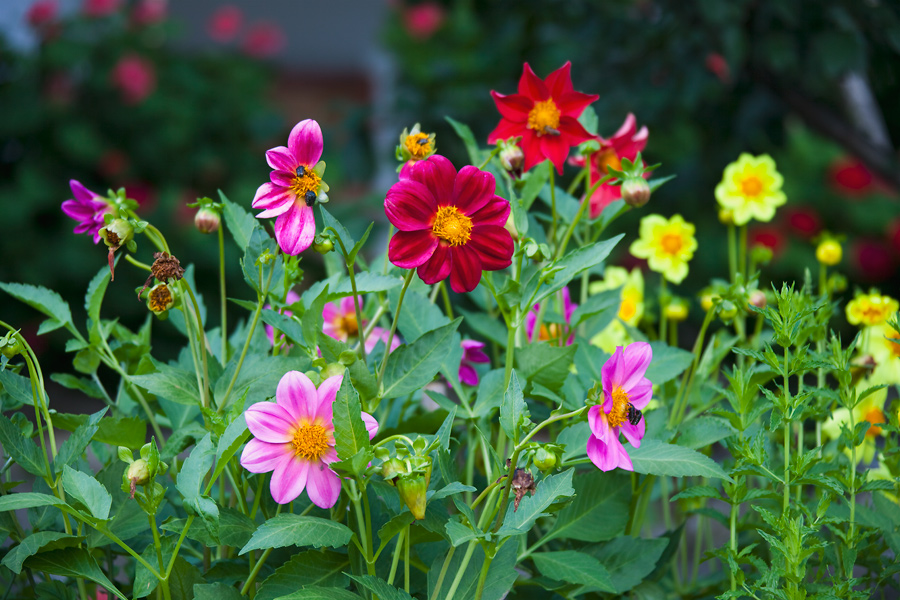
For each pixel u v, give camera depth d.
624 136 1.69
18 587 1.61
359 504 1.16
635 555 1.40
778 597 1.20
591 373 1.53
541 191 1.79
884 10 3.56
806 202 6.58
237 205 1.46
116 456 1.54
